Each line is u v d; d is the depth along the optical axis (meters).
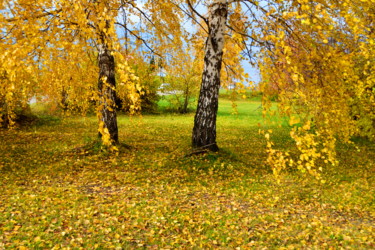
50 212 5.03
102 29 3.23
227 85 7.17
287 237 4.56
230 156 8.54
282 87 3.48
